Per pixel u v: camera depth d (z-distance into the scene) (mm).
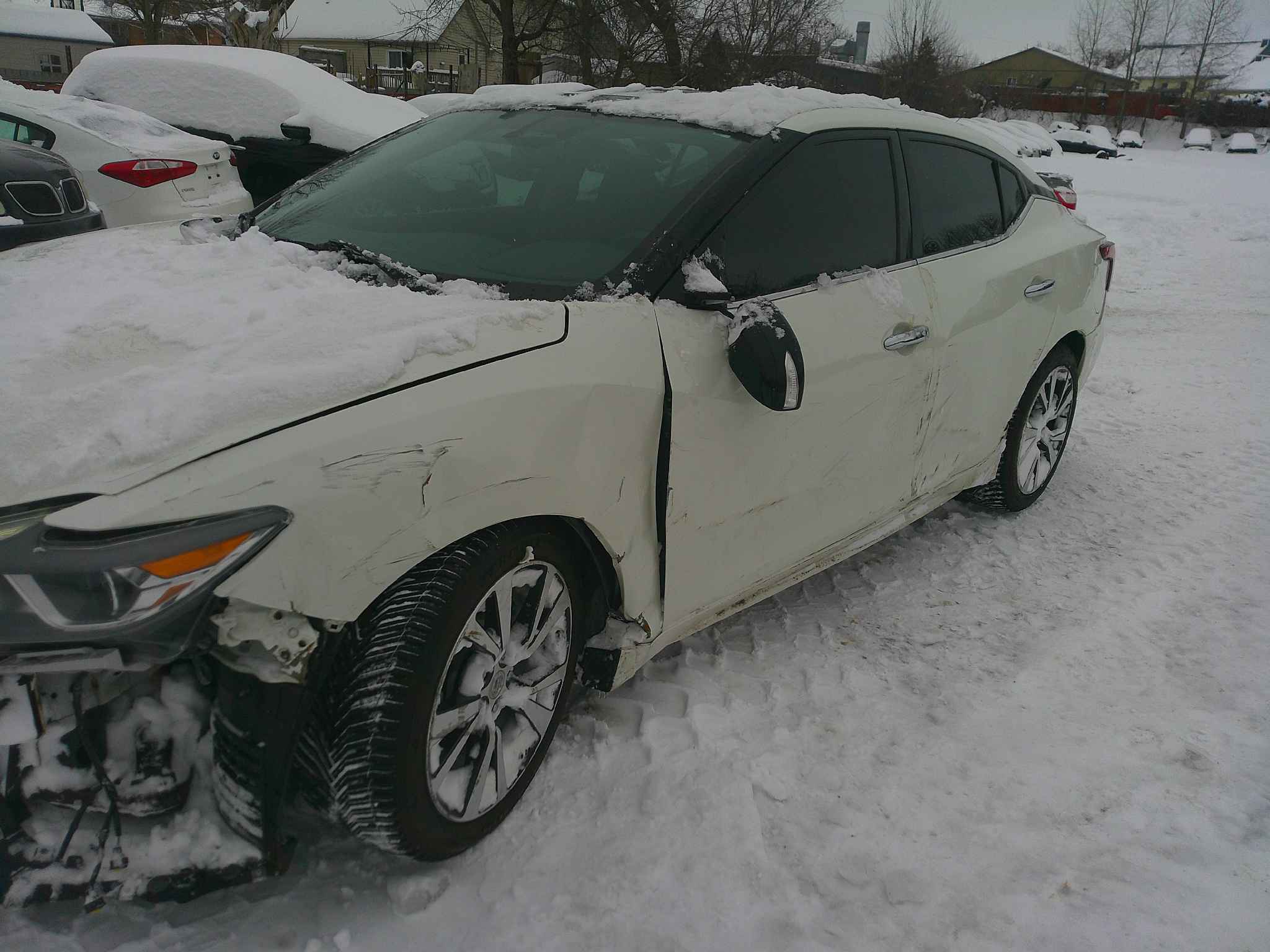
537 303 2205
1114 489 4699
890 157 3186
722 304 2387
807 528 2883
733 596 2719
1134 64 77438
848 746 2613
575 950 1924
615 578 2348
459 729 2010
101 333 1981
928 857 2242
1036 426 4137
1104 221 14930
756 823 2285
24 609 1497
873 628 3264
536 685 2215
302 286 2295
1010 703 2865
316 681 1740
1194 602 3561
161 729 1728
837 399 2773
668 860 2162
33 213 5434
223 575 1562
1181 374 6871
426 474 1800
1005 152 3990
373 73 33125
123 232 2939
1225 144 69750
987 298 3451
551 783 2361
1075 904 2123
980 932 2041
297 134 7559
